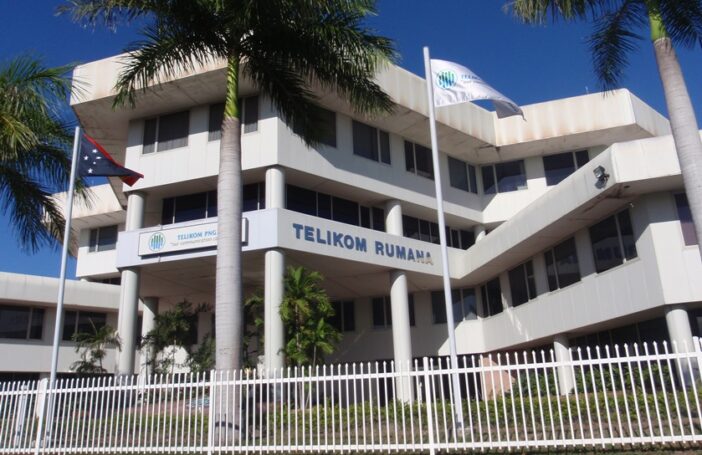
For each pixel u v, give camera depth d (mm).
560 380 13648
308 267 22250
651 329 17906
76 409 12406
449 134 25812
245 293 25562
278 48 13781
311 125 14523
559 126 26562
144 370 23359
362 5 13211
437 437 9984
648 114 27062
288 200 22250
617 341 19375
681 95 11188
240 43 13820
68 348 29109
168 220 23094
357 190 23469
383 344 26594
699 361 8992
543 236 20047
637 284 16672
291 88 14328
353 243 21750
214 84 20953
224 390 11352
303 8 12758
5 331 27422
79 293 29312
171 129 22641
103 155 15719
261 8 12797
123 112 22641
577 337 21469
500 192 28516
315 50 13820
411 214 26500
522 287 23203
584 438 9555
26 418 12664
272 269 19438
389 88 22625
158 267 21562
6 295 27031
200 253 20281
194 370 21609
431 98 13914
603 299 18062
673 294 15578
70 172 15578
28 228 16047
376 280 24797
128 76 13820
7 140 13539
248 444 10953
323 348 18000
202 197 22875
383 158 24625
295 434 10781
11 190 15562
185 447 11164
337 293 26766
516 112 14594
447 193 27000
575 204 17484
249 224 19984
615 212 17812
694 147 10844
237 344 12117
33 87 13828
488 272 24750
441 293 27156
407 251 23547
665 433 9898
